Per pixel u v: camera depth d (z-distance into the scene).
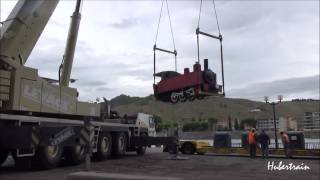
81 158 16.77
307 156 24.22
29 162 14.48
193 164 18.53
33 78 14.60
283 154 25.11
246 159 22.58
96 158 19.14
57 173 13.66
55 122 15.32
